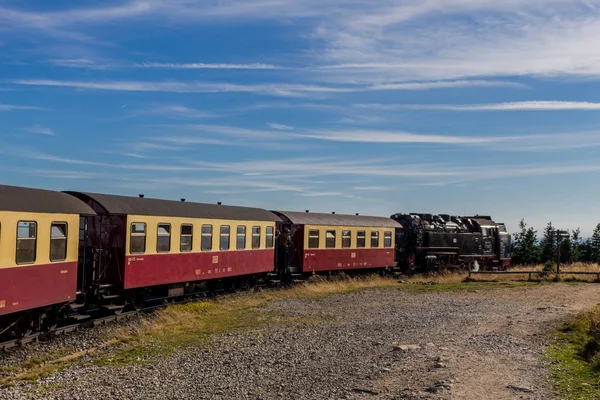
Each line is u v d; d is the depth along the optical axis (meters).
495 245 43.62
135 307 20.47
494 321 17.86
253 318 18.81
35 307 15.04
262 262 28.41
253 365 11.97
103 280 19.12
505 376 10.43
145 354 13.26
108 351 13.77
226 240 25.31
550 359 11.94
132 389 10.24
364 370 11.27
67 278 16.38
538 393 9.30
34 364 12.65
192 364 12.16
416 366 11.37
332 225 32.56
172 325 17.14
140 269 19.84
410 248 38.53
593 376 10.41
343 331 16.08
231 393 9.93
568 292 25.97
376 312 20.30
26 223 14.70
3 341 14.77
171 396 9.81
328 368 11.55
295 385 10.33
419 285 30.31
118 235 19.25
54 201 16.03
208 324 17.61
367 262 35.28
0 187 14.50
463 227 42.00
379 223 36.78
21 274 14.49
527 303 22.56
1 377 11.59
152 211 20.56
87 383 10.69
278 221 30.16
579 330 15.16
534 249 53.88
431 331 15.98
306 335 15.43
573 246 53.94
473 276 34.62
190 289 24.88
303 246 30.53
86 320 18.17
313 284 28.33
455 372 10.72
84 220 17.94
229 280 26.67
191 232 22.86
